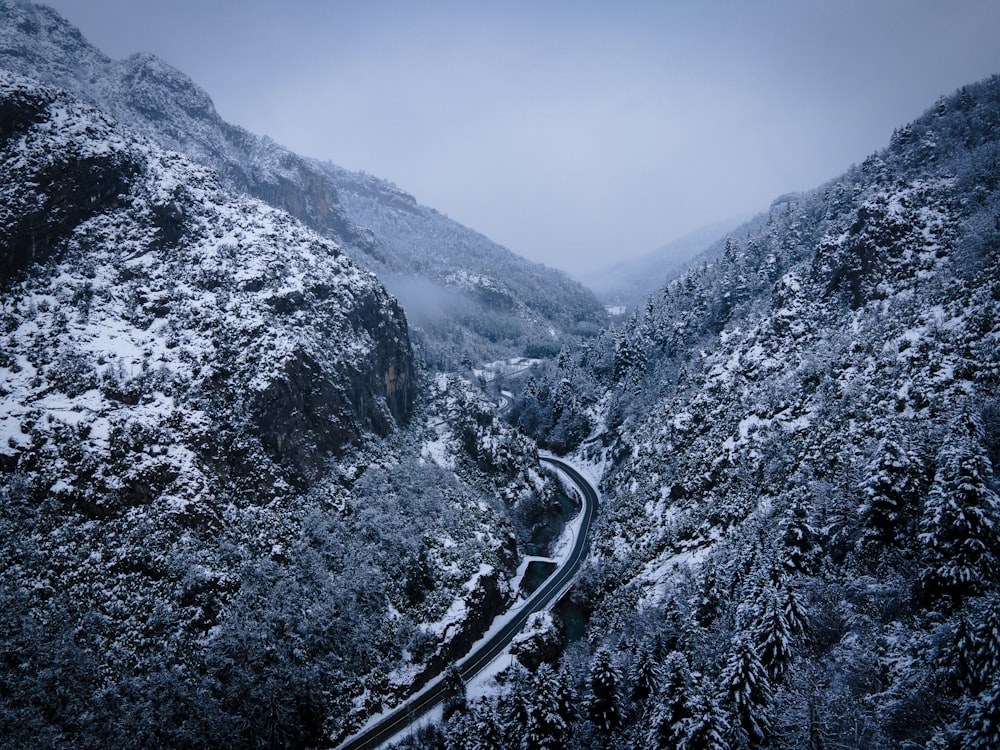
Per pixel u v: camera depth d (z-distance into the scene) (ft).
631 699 197.06
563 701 198.59
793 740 152.25
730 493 294.46
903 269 348.79
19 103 316.40
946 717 136.87
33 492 228.63
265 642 231.50
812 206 587.27
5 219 289.12
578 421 566.36
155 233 335.67
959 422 185.98
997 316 243.81
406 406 426.51
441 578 299.79
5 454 229.04
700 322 542.98
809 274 413.39
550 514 424.05
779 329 383.04
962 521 161.68
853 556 197.36
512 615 308.60
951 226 352.28
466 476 395.34
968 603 152.46
